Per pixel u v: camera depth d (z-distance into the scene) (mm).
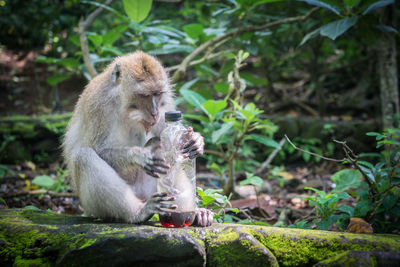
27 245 4020
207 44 7723
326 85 13711
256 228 4113
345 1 6305
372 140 10133
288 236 4000
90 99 5086
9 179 8703
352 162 5121
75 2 10312
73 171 4988
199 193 4773
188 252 3818
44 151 10297
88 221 4633
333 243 3906
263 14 8180
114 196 4473
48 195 7633
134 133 5328
